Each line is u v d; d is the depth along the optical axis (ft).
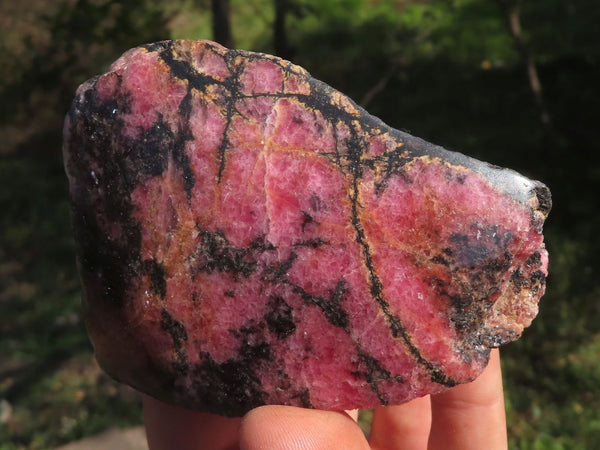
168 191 0.29
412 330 0.28
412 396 0.28
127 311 0.30
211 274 0.29
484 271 0.27
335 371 0.28
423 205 0.27
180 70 0.30
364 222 0.28
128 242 0.30
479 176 0.27
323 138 0.28
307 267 0.28
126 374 0.31
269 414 0.28
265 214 0.28
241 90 0.29
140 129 0.30
